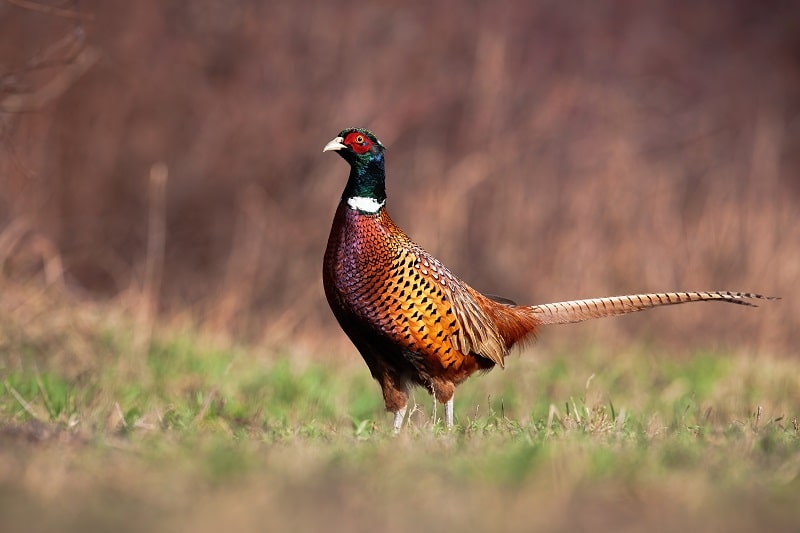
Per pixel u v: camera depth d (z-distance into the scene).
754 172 26.62
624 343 22.86
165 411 12.39
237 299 23.61
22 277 20.03
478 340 12.23
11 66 23.14
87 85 26.67
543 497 6.93
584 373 18.48
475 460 7.99
